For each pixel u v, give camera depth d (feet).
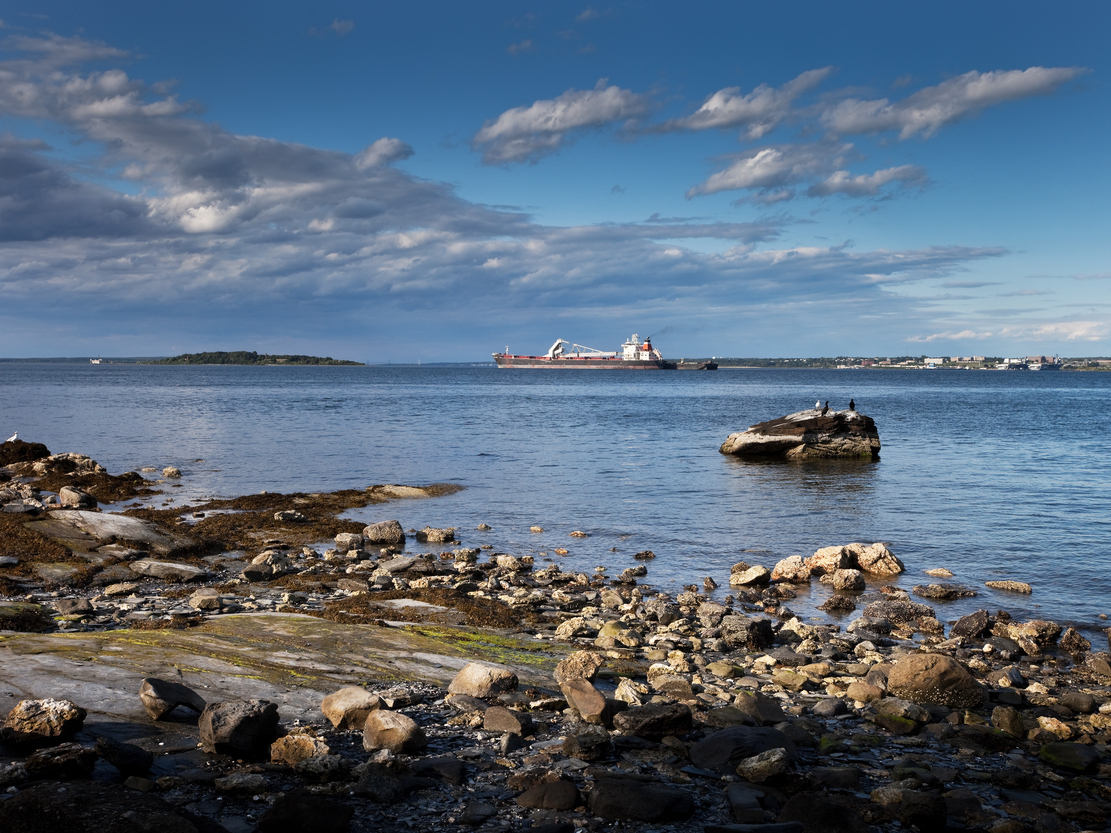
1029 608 63.52
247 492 117.50
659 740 30.63
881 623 57.77
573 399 422.41
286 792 23.18
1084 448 186.91
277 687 32.94
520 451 170.81
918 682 38.40
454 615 53.93
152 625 45.39
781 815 23.11
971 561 79.00
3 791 20.97
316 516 98.84
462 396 442.50
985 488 125.39
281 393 451.12
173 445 174.91
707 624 56.90
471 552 79.30
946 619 60.54
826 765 29.04
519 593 62.75
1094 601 65.36
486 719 30.91
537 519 99.91
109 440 183.52
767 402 403.34
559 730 31.27
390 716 27.86
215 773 24.03
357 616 50.75
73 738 25.11
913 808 23.54
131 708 28.60
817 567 75.41
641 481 131.23
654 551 83.71
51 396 375.86
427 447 176.04
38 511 79.51
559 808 23.50
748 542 87.92
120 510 100.12
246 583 64.69
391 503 109.29
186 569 65.05
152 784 22.70
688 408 344.69
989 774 28.68
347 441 186.80
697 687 39.55
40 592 57.21
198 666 34.19
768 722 33.30
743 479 134.92
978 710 37.86
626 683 36.35
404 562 71.61
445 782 25.14
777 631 56.44
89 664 32.83
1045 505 109.81
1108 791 27.35
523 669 40.42
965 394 549.13
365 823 21.95
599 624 54.34
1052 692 42.86
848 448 166.20
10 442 141.08
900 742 32.30
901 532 92.68
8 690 29.09
